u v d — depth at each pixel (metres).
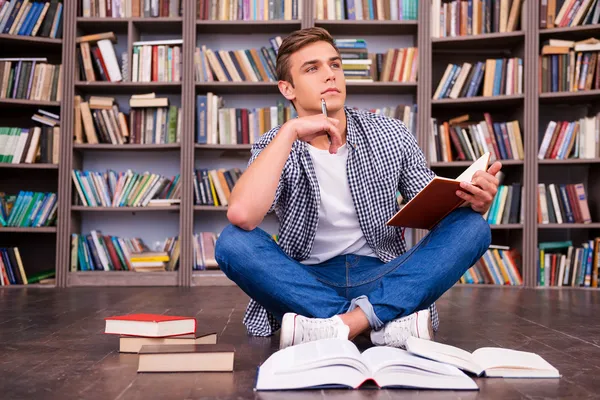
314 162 1.76
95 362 1.43
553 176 4.46
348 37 4.56
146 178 4.24
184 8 4.28
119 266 4.23
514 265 4.05
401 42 4.58
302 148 1.74
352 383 1.13
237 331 1.99
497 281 4.05
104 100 4.29
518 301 3.08
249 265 1.51
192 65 4.24
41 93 4.26
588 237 4.30
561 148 4.08
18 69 4.25
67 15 4.28
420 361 1.18
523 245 4.03
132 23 4.31
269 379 1.13
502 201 4.11
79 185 4.23
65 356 1.51
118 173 4.35
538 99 4.16
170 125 4.27
